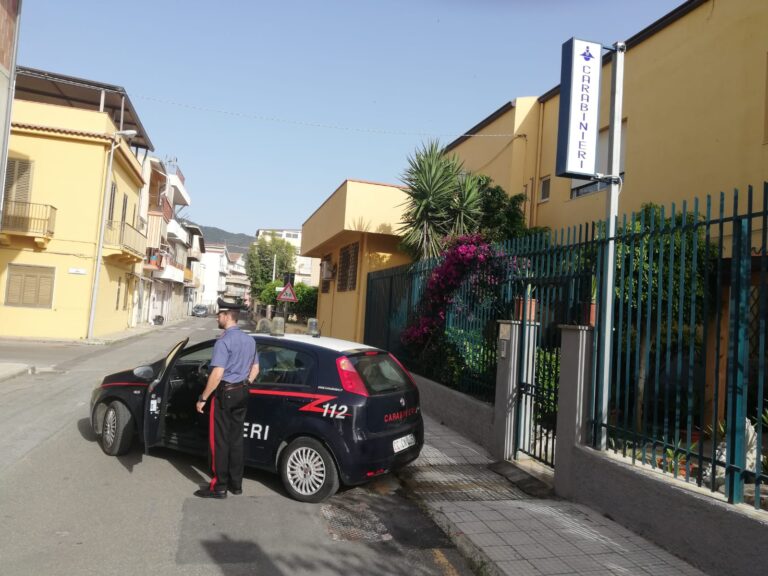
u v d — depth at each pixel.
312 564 4.09
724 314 6.45
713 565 3.91
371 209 16.25
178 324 44.84
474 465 6.94
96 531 4.42
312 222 22.44
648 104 10.52
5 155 12.41
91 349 20.03
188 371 6.27
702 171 9.20
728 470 3.99
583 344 5.59
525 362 6.98
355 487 6.01
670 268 4.72
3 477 5.55
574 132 6.15
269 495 5.55
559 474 5.74
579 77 6.22
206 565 3.96
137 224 30.83
